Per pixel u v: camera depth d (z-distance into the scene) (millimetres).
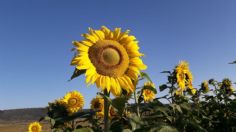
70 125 974
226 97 1575
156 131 662
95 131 818
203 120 1320
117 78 722
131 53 750
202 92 1627
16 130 11570
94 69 711
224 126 1358
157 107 986
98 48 733
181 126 1013
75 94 1224
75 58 704
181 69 1311
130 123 735
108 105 621
